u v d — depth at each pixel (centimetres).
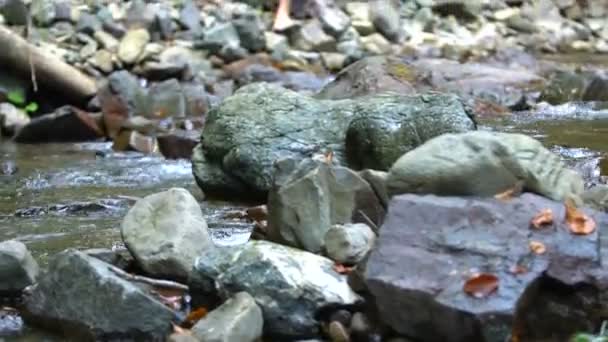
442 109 342
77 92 518
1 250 260
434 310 228
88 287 245
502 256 235
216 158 358
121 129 480
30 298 251
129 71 584
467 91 555
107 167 414
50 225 324
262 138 352
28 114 514
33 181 392
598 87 550
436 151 265
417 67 556
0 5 608
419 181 263
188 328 241
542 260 235
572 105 537
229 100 364
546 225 242
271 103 361
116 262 269
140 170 408
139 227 269
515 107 532
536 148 266
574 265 234
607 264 236
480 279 227
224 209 340
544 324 234
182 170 407
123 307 241
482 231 240
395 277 233
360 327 238
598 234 242
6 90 516
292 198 267
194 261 262
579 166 366
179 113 516
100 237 308
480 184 260
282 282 243
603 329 230
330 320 241
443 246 238
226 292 247
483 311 224
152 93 519
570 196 263
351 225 261
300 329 240
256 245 254
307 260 249
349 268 251
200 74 596
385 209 270
